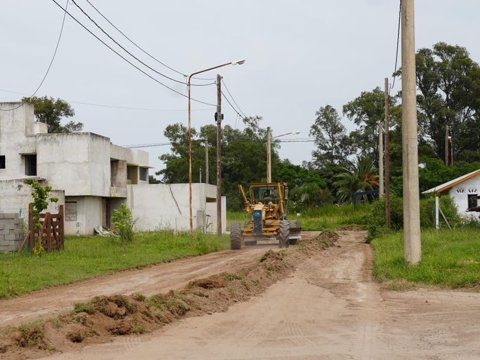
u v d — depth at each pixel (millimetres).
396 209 39938
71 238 38438
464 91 81188
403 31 19562
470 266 18531
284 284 17531
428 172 57688
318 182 81875
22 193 39375
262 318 12086
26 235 25797
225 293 14516
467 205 43656
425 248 24031
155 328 10945
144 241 31984
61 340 9594
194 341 9953
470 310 12852
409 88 19516
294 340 10039
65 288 17219
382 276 18656
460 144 81875
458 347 9484
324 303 14094
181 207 49938
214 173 86625
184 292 13812
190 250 29484
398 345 9648
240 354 9031
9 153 46250
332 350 9297
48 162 45406
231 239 32656
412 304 13875
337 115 98438
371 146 92375
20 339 9258
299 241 35469
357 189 78938
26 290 16438
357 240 39719
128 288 16859
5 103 46375
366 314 12594
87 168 44969
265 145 89250
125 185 51156
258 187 35938
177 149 92188
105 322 10586
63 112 72938
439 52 83812
